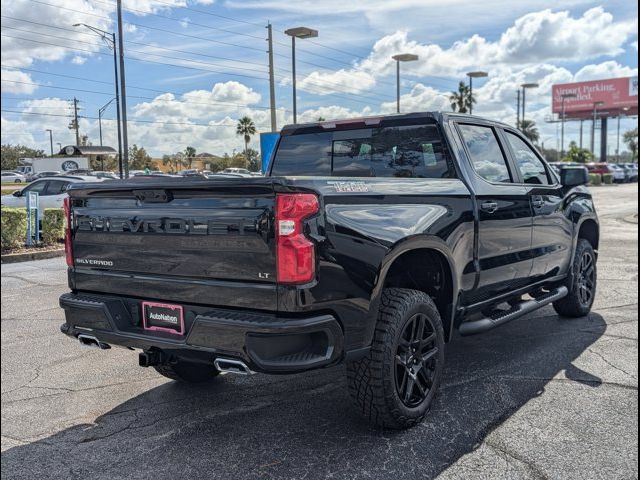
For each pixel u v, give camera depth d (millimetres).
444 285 4008
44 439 3727
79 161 57000
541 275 5324
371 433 3607
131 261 3553
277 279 2975
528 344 5281
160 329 3469
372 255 3262
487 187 4434
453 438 3498
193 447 3535
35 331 6355
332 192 3152
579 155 63281
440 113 4320
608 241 12406
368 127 4605
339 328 3119
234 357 3068
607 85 105625
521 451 3318
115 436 3734
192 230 3240
